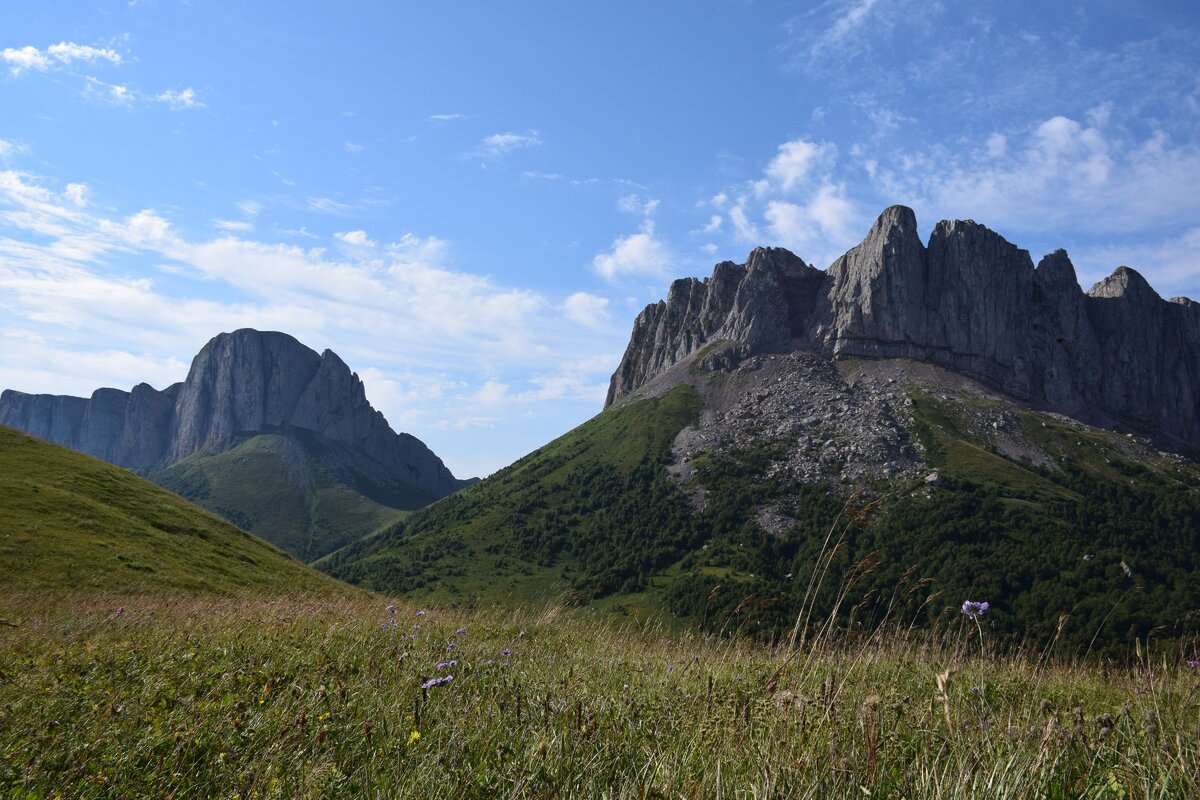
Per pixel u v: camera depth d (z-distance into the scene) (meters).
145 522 58.66
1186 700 6.94
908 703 6.83
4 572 39.19
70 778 5.71
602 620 16.56
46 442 71.88
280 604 19.47
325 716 6.86
